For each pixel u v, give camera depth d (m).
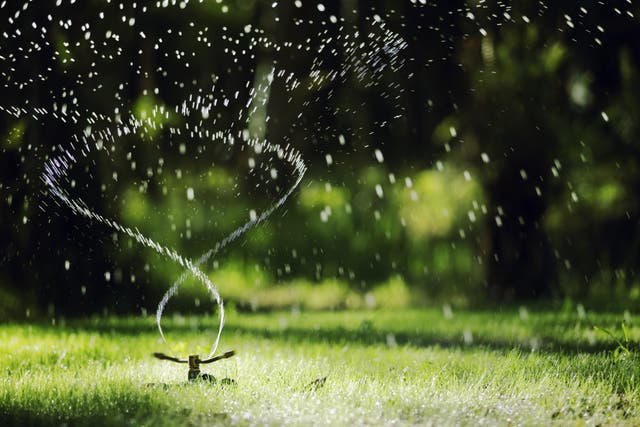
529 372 9.98
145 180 23.67
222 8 25.11
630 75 24.58
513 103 25.88
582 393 8.66
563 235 25.81
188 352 12.01
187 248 25.44
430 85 26.67
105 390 8.58
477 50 25.88
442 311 23.05
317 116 27.14
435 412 7.79
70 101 21.28
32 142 20.58
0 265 20.78
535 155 26.02
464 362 11.35
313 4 26.17
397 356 12.28
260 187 27.19
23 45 20.47
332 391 8.58
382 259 28.73
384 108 27.42
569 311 21.47
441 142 27.14
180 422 7.18
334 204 28.59
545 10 24.92
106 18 22.11
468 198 26.84
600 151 25.16
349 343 14.59
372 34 24.22
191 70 25.31
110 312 22.31
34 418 7.39
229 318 21.33
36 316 20.98
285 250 28.58
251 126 26.39
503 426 7.29
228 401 7.91
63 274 21.53
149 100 24.08
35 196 20.69
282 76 26.52
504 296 26.88
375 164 28.45
